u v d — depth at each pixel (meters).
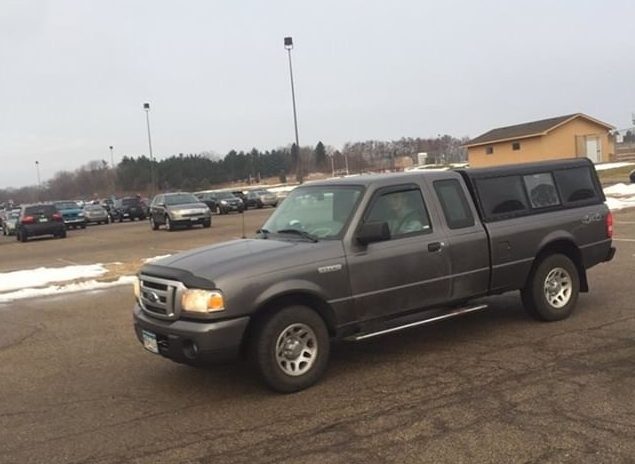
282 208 6.70
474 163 59.59
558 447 4.02
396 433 4.38
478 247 6.52
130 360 6.77
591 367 5.53
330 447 4.23
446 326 7.32
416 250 6.08
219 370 6.20
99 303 10.43
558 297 7.28
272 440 4.41
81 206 45.41
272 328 5.27
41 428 4.91
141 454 4.31
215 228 27.67
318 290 5.50
